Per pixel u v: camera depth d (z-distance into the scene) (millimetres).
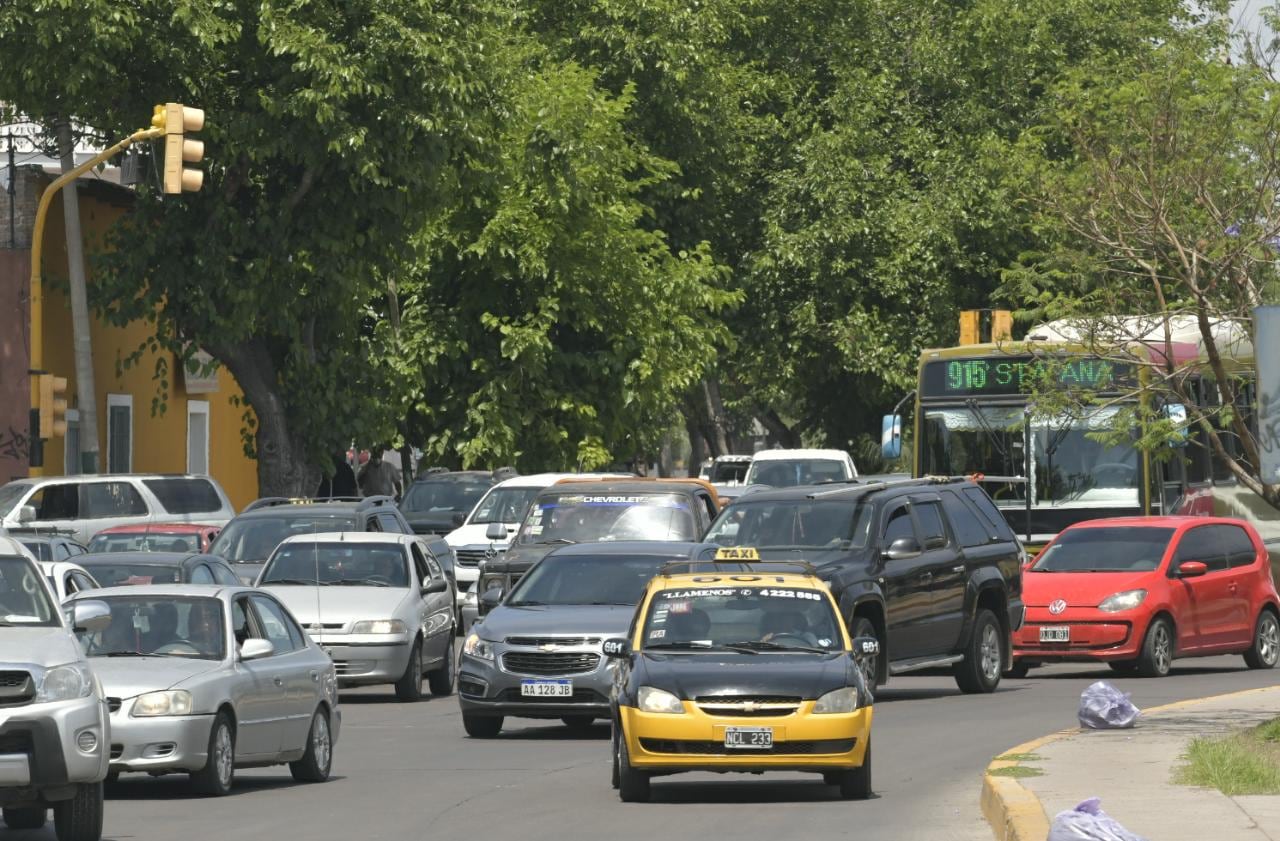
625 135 128000
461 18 92562
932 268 139000
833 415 156625
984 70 144500
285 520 77250
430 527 100938
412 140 91938
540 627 54500
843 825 36250
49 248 110750
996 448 79250
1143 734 45500
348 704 66375
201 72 88562
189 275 95250
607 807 39688
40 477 87562
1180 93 49906
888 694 64562
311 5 88000
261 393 99000
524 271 115250
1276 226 47938
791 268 142125
